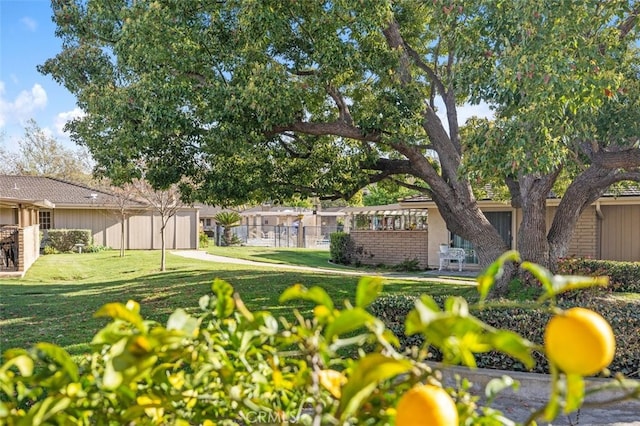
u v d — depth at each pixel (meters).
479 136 6.80
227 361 1.29
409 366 0.95
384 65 7.77
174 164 8.92
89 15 9.82
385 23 8.00
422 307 0.92
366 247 20.25
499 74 6.09
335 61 7.34
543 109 5.84
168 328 1.17
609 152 7.32
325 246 32.59
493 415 1.29
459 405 1.23
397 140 7.81
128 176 9.15
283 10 7.48
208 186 9.81
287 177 10.29
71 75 11.02
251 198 10.49
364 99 8.87
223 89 7.28
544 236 8.32
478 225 8.50
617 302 6.55
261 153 9.56
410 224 19.88
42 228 25.98
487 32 6.59
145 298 10.09
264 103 6.96
